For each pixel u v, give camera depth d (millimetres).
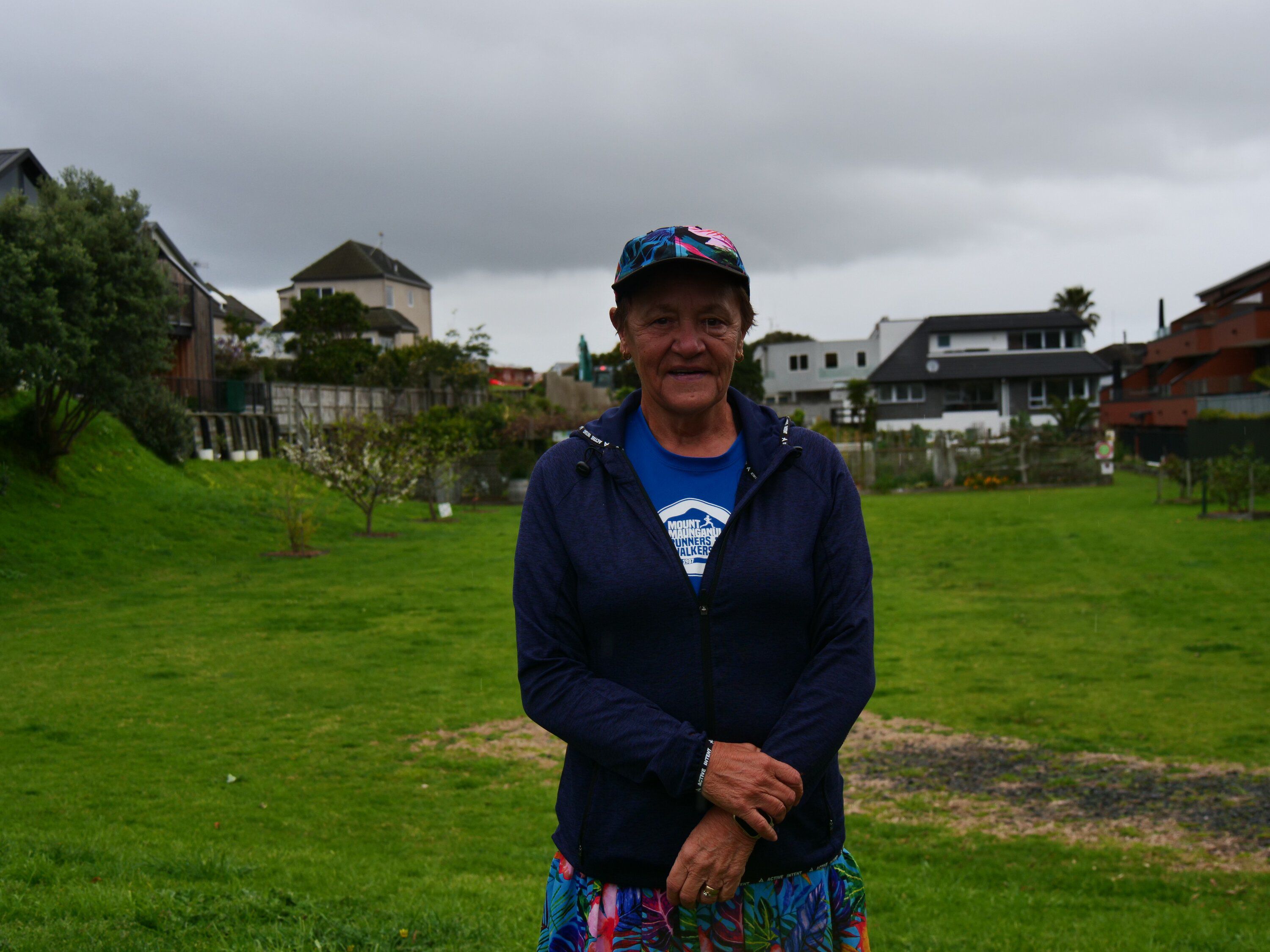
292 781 8469
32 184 29516
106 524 21922
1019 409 58594
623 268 1920
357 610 16281
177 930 4094
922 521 28078
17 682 11727
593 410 51000
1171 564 19000
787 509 1889
